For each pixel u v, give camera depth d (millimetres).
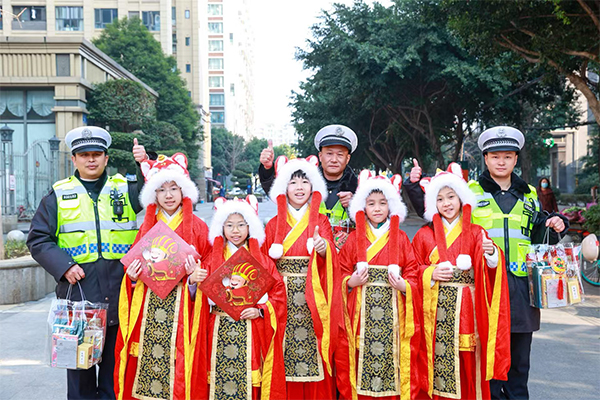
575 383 4695
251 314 3656
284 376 3656
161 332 3658
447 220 3975
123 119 27734
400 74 17188
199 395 3584
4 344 5973
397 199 3850
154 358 3648
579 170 45844
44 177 22688
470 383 3750
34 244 3836
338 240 4227
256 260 3666
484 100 18547
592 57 9430
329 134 4648
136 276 3656
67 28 42125
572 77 10242
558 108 22250
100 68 28766
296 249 3885
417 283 3865
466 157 25984
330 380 3834
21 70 24703
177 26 58156
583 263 9242
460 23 10602
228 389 3605
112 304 3910
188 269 3627
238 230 3801
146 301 3730
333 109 24047
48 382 4852
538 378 4820
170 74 40469
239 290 3637
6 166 19094
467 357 3766
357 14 18422
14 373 5078
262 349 3680
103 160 4086
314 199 3920
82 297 3828
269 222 4113
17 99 25359
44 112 25438
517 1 9250
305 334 3814
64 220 3930
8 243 9781
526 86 16031
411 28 17266
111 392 3959
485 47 10953
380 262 3854
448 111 21859
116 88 27234
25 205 21969
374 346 3760
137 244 3691
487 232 4070
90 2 42594
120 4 45531
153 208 3834
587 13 9055
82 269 3846
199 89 59031
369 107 20500
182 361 3592
